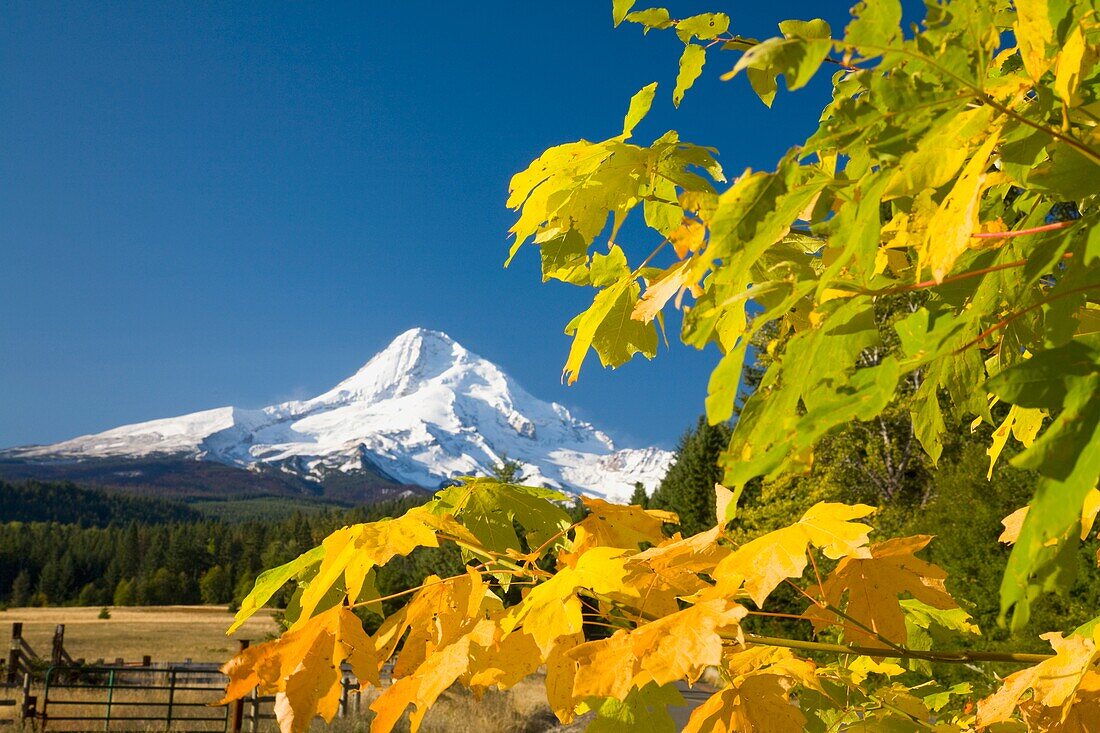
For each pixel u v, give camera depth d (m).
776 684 1.32
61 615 75.19
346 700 14.53
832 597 1.40
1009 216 1.20
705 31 1.42
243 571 100.06
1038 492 0.61
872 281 0.89
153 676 20.75
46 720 13.69
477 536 1.54
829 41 0.69
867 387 0.73
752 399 0.79
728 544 1.32
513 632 1.15
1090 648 1.26
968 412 1.34
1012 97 0.87
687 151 1.42
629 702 1.27
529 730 15.42
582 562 1.16
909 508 17.53
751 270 1.23
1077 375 0.63
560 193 1.42
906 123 0.75
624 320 1.56
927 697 2.04
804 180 0.94
